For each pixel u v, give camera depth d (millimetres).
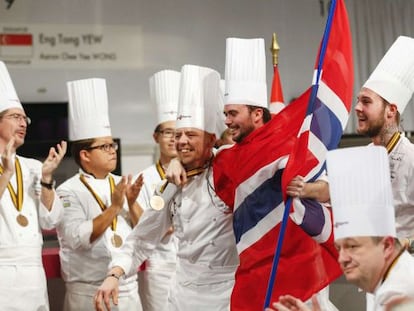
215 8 11180
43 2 10750
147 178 5359
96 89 5000
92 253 4848
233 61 4082
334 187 3014
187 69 4184
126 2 10977
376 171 2963
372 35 11141
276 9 11234
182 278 4289
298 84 11219
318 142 3746
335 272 3863
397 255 2936
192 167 4199
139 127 11008
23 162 4660
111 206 4781
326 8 11297
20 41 10680
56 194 4590
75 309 4863
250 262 3988
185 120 4156
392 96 4258
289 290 3916
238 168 4012
